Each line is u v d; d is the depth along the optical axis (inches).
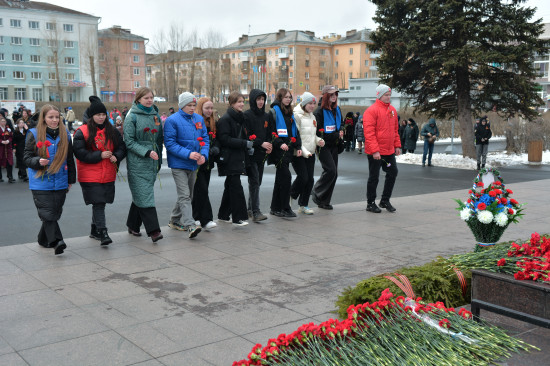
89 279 211.0
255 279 211.8
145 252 253.9
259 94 312.0
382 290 149.5
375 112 350.9
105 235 259.1
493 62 702.5
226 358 141.3
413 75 780.0
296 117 343.3
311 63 4281.5
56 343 150.9
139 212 270.7
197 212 301.9
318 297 190.4
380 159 355.9
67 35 3334.2
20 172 565.9
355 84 3169.3
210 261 238.1
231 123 303.1
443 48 746.2
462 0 730.8
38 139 237.0
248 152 314.8
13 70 3213.6
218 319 168.9
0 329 161.0
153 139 266.4
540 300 126.6
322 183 368.5
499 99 770.8
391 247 265.7
